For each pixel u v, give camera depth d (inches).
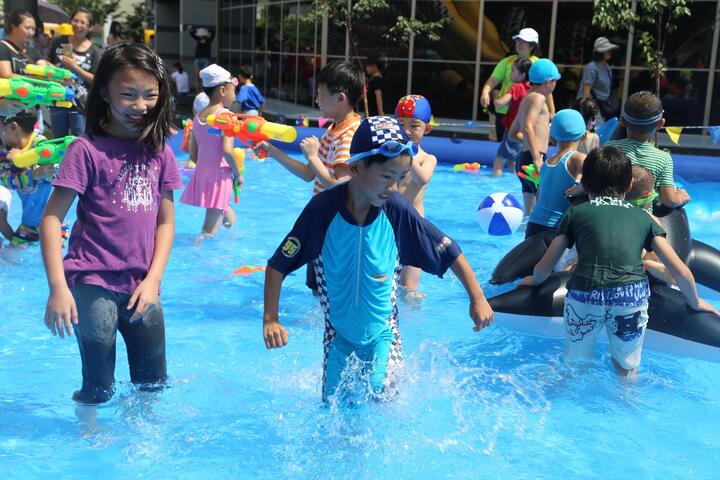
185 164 386.6
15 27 271.7
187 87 767.1
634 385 142.3
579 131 203.3
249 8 797.9
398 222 112.0
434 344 159.3
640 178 161.6
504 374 144.8
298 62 700.0
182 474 107.0
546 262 153.5
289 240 110.8
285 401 129.7
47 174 207.6
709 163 361.7
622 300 139.2
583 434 122.6
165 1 1004.6
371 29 618.5
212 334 162.4
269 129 166.6
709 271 185.5
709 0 506.9
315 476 106.8
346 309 113.6
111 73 108.7
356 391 116.0
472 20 581.0
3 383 135.6
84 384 118.6
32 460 109.7
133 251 114.3
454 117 601.9
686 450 118.4
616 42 537.6
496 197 252.1
